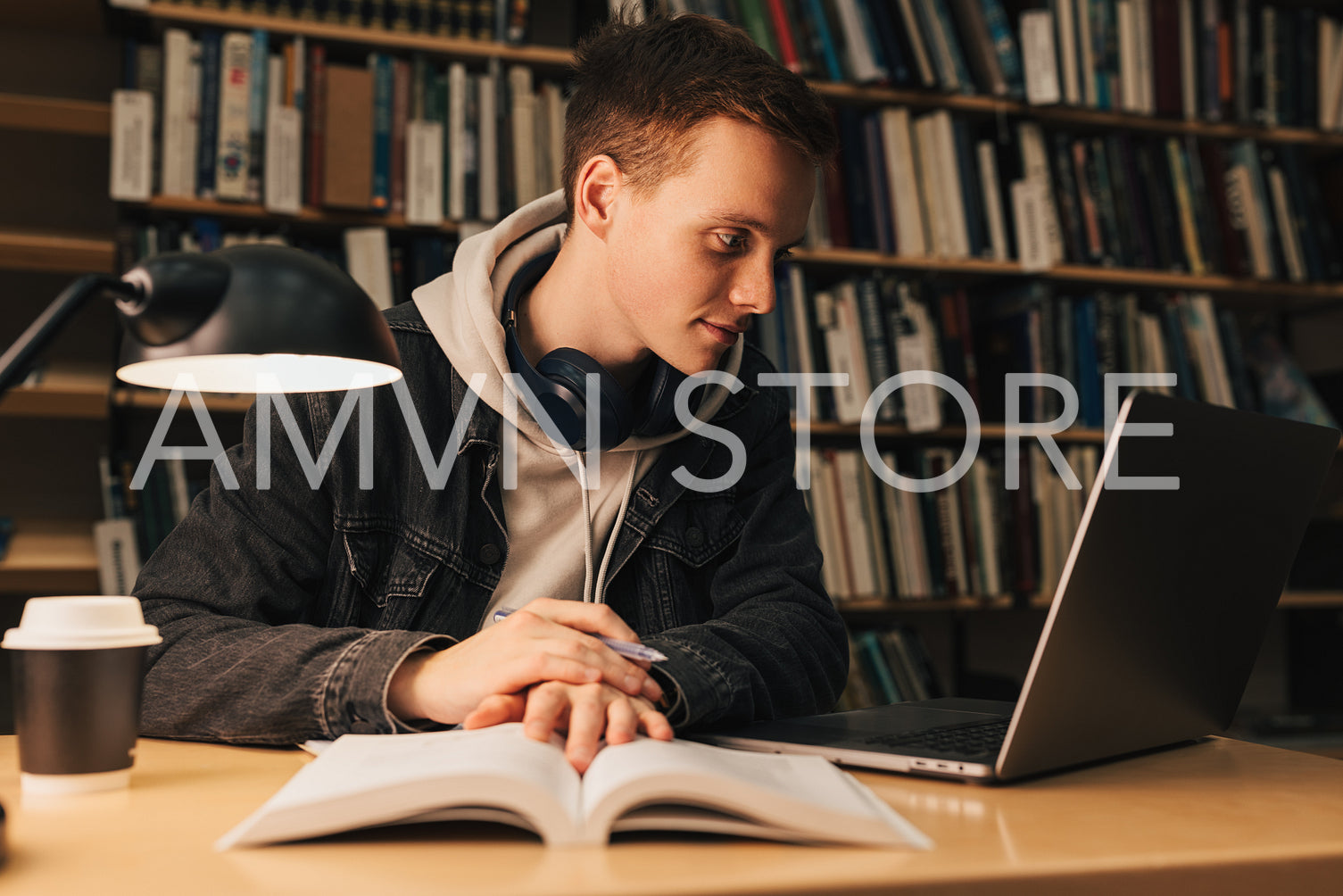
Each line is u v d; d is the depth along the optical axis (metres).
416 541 1.00
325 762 0.54
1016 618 2.71
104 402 1.90
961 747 0.67
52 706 0.58
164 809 0.55
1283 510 0.75
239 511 0.92
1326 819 0.55
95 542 2.03
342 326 0.55
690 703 0.72
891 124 2.27
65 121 1.92
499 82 2.06
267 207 1.92
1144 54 2.42
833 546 2.21
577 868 0.43
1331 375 2.74
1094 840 0.49
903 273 2.38
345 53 2.08
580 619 0.73
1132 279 2.41
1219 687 0.77
